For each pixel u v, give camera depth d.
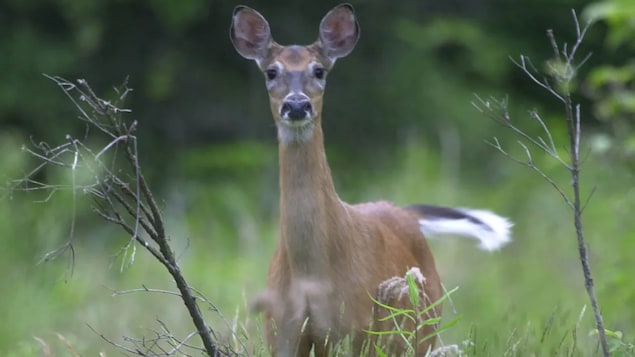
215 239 16.78
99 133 20.66
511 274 13.24
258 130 21.84
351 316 7.55
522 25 22.36
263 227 17.36
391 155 21.20
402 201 16.23
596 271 12.29
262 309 7.73
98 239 16.95
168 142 21.50
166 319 10.70
